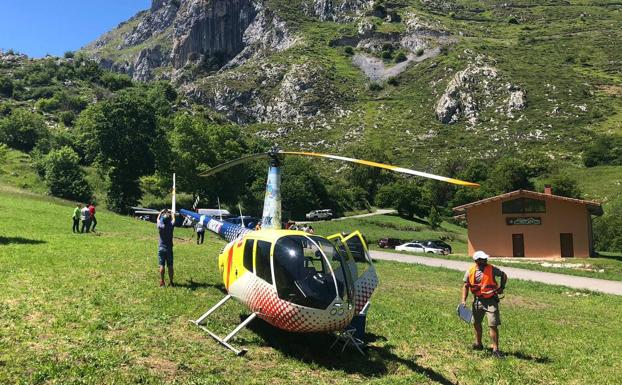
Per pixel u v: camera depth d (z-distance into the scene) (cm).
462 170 10462
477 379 754
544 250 4344
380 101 15938
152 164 6675
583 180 9156
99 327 827
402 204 8650
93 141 6631
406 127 13812
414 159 11681
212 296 1137
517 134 11906
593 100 12631
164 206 6862
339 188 9800
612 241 6331
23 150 8850
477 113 13450
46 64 15850
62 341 742
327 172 11512
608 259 4075
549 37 17600
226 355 756
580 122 11819
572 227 4300
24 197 5072
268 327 923
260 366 726
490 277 907
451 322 1147
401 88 16575
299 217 8362
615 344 1093
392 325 1065
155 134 6919
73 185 6316
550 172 9669
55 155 6531
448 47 17925
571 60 15250
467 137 12494
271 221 891
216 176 7169
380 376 728
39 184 6675
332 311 730
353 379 706
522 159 10269
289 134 14525
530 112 12769
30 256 1581
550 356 931
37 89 13438
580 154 10469
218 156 7194
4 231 2386
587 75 14062
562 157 10456
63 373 620
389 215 8719
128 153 6412
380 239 5422
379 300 1398
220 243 3133
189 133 6912
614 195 8081
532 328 1198
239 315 986
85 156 8144
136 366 671
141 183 6862
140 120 6650
